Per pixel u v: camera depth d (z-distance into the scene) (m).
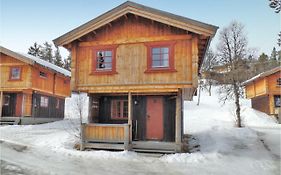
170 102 15.41
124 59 14.64
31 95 26.16
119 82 14.51
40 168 10.02
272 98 31.34
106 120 16.53
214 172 10.05
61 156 12.33
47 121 28.78
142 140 15.36
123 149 13.84
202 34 13.34
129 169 10.35
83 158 12.10
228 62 26.92
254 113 31.34
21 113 25.25
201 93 54.66
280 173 10.03
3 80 25.22
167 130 15.20
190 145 14.98
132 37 14.70
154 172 9.97
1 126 22.84
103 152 13.17
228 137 17.05
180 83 13.69
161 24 14.42
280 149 14.11
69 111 36.31
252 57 33.62
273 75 31.66
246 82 36.78
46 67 26.47
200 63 17.81
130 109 14.36
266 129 21.05
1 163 10.46
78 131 18.42
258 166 10.99
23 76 24.92
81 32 14.77
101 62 15.03
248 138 16.77
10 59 25.27
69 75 31.80
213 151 13.35
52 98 30.17
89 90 14.90
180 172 10.01
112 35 15.02
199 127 22.09
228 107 37.47
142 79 14.23
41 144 14.85
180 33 14.09
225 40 27.22
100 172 9.80
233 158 12.30
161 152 13.54
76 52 15.27
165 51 14.18
